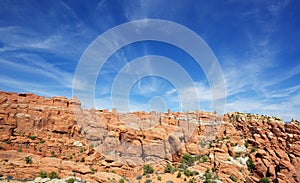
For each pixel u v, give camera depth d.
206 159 90.06
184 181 72.44
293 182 74.75
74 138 110.56
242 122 119.50
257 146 96.38
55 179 66.88
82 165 79.94
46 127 113.81
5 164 71.31
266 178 74.50
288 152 89.56
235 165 82.00
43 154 88.31
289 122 108.62
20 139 95.38
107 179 71.12
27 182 64.31
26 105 118.06
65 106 126.50
